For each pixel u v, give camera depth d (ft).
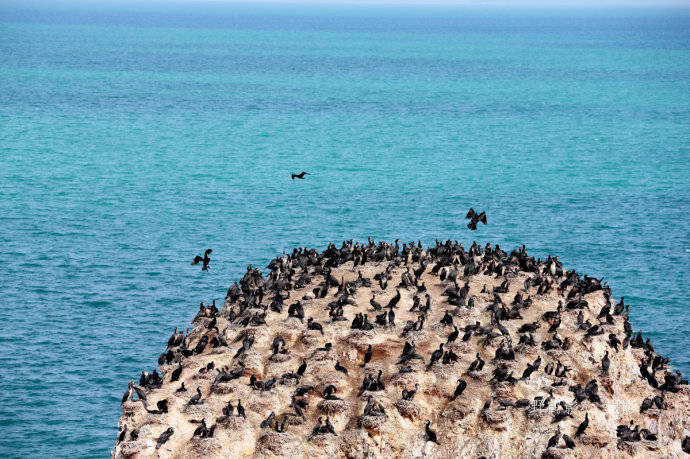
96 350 341.82
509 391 207.62
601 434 204.23
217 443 191.52
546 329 239.91
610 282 448.24
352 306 252.83
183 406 204.03
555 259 288.30
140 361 334.24
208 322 250.16
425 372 214.48
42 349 340.18
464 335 229.04
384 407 205.05
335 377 215.72
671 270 470.39
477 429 200.23
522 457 196.65
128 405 204.95
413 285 269.03
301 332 236.02
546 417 201.26
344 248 297.33
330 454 196.44
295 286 270.87
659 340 368.68
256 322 240.73
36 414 289.53
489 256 295.69
